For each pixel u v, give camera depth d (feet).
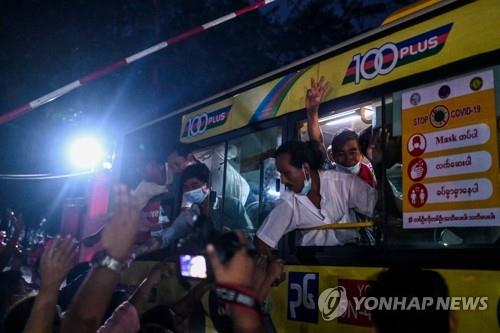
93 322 5.10
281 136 11.93
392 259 8.87
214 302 11.12
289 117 11.73
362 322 8.96
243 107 13.29
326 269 9.91
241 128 13.16
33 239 41.04
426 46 9.07
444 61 8.71
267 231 10.71
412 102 9.09
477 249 7.72
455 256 7.95
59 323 6.79
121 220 5.25
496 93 7.97
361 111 10.74
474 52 8.31
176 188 15.33
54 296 5.52
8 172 41.22
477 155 8.00
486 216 7.72
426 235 8.55
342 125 12.14
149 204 16.44
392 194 9.29
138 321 7.43
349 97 10.36
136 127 18.13
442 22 8.92
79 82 10.44
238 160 13.67
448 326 4.99
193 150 14.96
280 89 12.19
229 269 4.34
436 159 8.51
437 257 8.18
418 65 9.13
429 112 8.78
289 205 10.80
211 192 13.82
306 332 9.97
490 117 7.96
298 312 10.23
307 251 10.44
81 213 21.02
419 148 8.79
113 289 5.21
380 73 9.81
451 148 8.34
